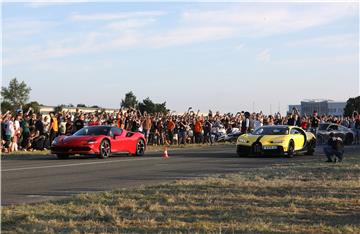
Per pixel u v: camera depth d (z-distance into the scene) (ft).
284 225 26.94
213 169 57.82
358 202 33.32
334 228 26.27
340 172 50.80
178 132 118.52
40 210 30.73
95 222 27.71
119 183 45.39
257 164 64.59
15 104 321.93
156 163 66.59
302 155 83.20
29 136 90.12
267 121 128.26
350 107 293.84
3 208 31.48
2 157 77.20
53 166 62.03
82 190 40.88
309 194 36.50
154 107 242.58
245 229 26.09
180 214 29.71
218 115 136.56
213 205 32.37
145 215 29.40
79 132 78.79
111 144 77.15
